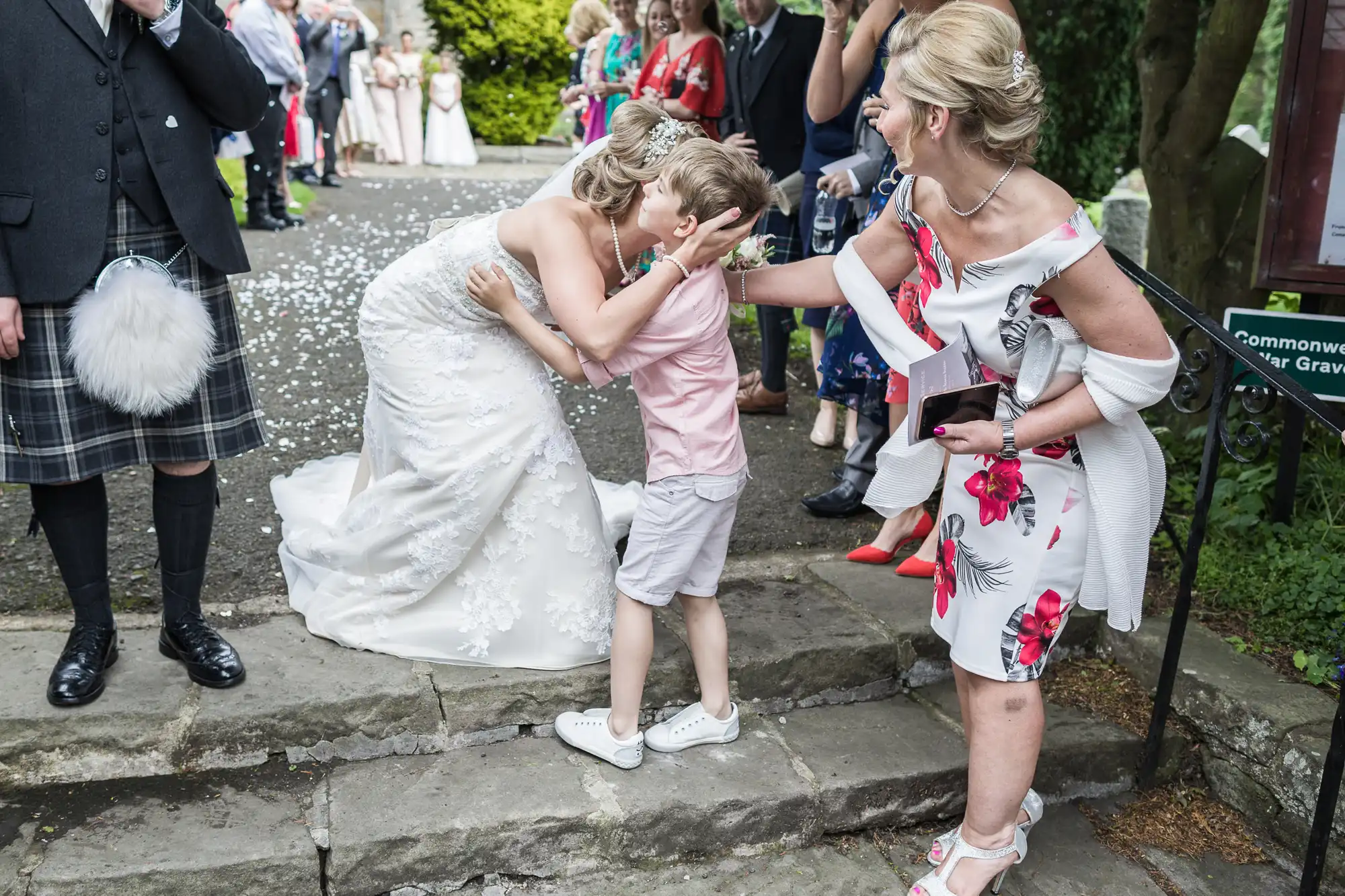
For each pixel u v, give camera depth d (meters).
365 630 2.83
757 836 2.59
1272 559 3.36
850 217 3.92
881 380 3.67
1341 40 3.18
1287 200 3.33
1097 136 5.89
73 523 2.49
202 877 2.22
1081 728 2.91
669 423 2.48
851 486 3.84
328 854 2.31
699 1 4.88
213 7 2.56
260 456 4.02
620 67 7.27
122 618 2.90
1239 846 2.74
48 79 2.26
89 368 2.32
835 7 3.68
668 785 2.57
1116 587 2.19
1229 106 4.20
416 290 2.68
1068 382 2.10
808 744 2.79
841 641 2.98
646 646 2.56
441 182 11.55
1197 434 4.19
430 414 2.69
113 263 2.36
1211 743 2.89
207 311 2.51
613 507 3.49
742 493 3.99
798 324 6.07
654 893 2.45
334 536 2.93
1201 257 4.39
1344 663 2.84
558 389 5.09
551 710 2.75
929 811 2.73
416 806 2.43
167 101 2.41
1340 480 3.69
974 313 2.11
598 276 2.48
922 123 1.96
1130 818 2.82
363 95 13.11
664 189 2.35
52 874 2.16
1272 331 3.38
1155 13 4.36
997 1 2.90
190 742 2.49
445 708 2.66
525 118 16.20
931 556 3.39
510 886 2.43
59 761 2.45
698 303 2.43
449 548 2.72
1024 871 2.60
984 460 2.21
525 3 15.79
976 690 2.30
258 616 2.98
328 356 5.24
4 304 2.27
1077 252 1.97
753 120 4.59
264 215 8.08
